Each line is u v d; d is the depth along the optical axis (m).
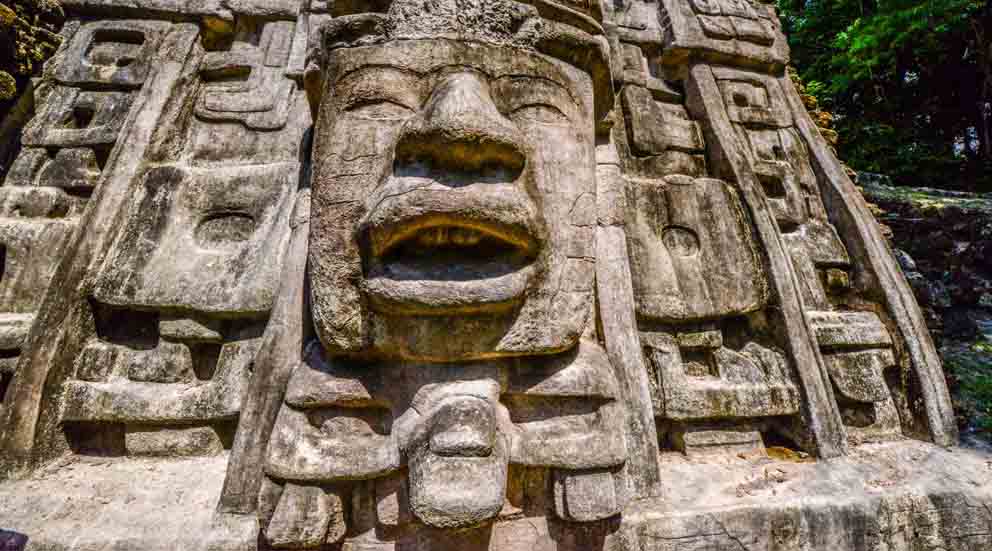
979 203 5.95
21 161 2.89
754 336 2.88
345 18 2.04
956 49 9.38
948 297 4.50
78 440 2.33
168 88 3.04
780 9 11.17
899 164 9.56
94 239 2.55
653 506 2.07
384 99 1.89
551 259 1.90
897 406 2.86
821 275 3.23
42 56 3.22
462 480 1.57
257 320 2.51
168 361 2.44
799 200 3.38
